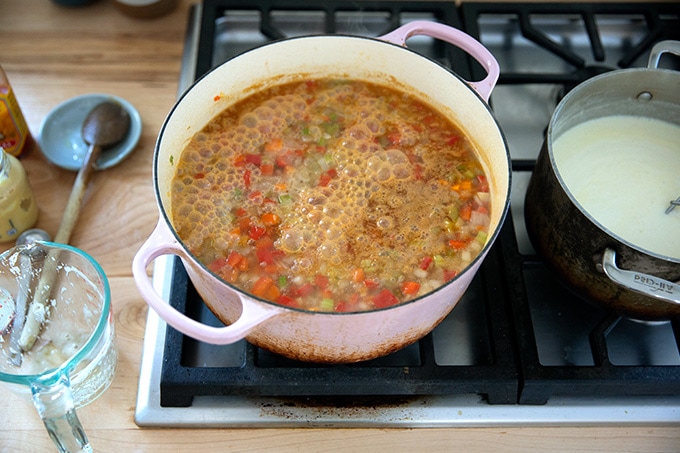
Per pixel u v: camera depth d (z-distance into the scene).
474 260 0.77
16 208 1.01
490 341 0.95
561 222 0.88
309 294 0.86
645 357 0.97
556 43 1.19
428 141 1.00
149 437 0.90
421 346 0.93
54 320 0.96
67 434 0.79
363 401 0.92
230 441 0.90
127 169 1.12
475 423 0.91
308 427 0.91
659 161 1.00
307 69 1.03
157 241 0.76
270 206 0.93
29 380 0.78
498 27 1.29
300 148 0.99
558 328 0.99
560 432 0.92
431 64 0.96
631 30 1.29
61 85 1.21
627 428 0.92
